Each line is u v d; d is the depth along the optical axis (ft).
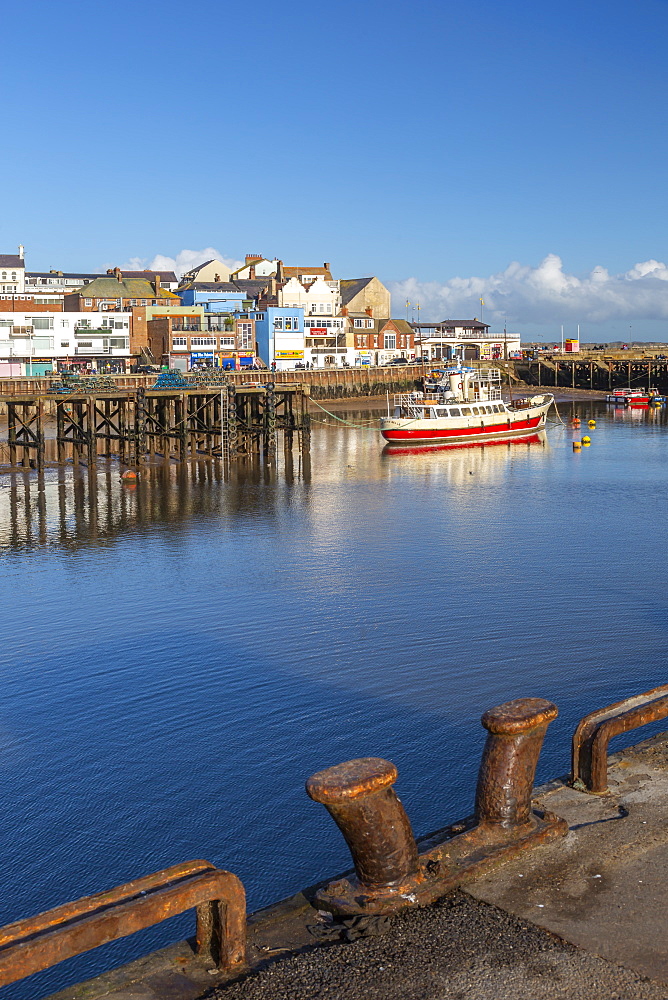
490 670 64.13
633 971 16.56
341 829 19.30
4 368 326.44
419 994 16.20
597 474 179.22
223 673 65.31
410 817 44.21
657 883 19.39
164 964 17.62
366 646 70.28
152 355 364.99
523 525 122.93
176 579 94.43
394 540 113.29
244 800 47.01
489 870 20.12
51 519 132.67
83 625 78.48
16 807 46.98
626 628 72.90
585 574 92.32
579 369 437.58
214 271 490.49
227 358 356.79
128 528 124.88
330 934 18.48
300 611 80.89
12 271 434.71
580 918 18.25
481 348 485.56
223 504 145.18
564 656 66.49
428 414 243.40
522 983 16.34
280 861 41.45
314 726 55.62
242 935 17.43
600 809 22.95
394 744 52.70
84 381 207.31
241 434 221.46
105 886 40.11
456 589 86.99
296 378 355.77
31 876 40.91
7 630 77.41
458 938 17.76
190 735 55.06
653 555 101.50
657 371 415.23
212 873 17.28
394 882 19.29
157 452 214.28
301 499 149.89
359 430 281.74
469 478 176.04
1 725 57.26
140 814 45.96
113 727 56.59
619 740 51.13
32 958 15.52
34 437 185.06
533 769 21.66
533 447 235.20
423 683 62.03
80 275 503.61
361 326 439.63
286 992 16.43
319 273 472.85
